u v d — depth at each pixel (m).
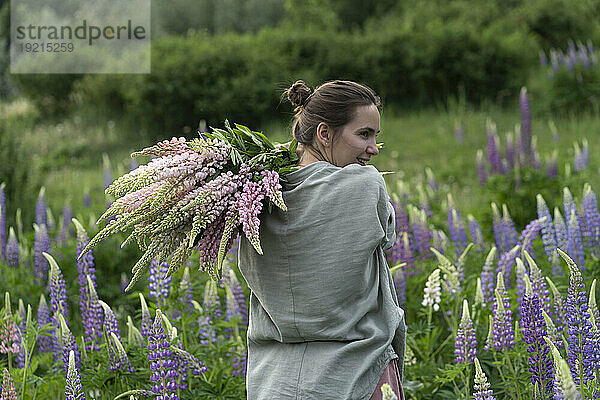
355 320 2.92
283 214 2.97
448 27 18.23
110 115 19.30
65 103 20.59
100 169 15.36
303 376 2.95
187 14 30.33
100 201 11.14
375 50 18.16
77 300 6.24
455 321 4.64
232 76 17.80
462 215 8.22
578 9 21.47
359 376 2.90
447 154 13.37
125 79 18.39
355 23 27.20
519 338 4.03
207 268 3.00
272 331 3.09
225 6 30.53
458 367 3.87
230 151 2.99
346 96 3.07
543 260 5.89
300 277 2.93
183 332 4.61
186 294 4.98
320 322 2.92
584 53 15.65
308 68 18.23
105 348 4.34
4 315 4.37
